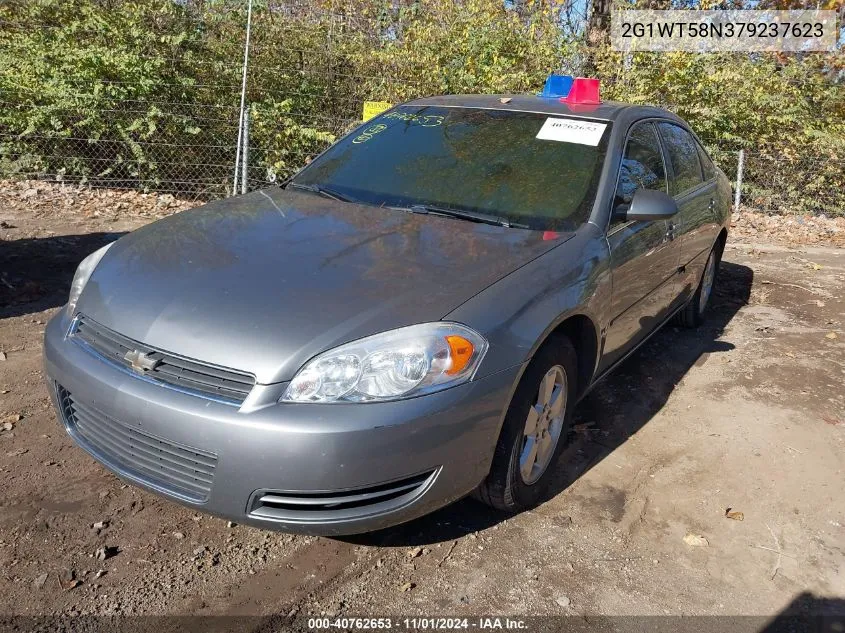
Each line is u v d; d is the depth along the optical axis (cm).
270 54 919
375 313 241
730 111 1001
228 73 878
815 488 336
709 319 575
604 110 393
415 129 393
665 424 390
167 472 245
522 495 290
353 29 977
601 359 339
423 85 957
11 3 885
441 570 266
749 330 551
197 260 275
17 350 424
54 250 621
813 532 304
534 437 291
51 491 296
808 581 274
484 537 286
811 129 995
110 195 831
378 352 232
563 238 308
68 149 848
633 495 321
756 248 838
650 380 448
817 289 673
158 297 256
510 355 254
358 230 303
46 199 788
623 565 276
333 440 221
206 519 287
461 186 345
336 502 230
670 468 346
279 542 276
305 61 936
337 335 233
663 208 332
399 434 228
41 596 241
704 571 276
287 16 945
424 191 345
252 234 298
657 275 392
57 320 286
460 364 240
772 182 1039
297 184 377
